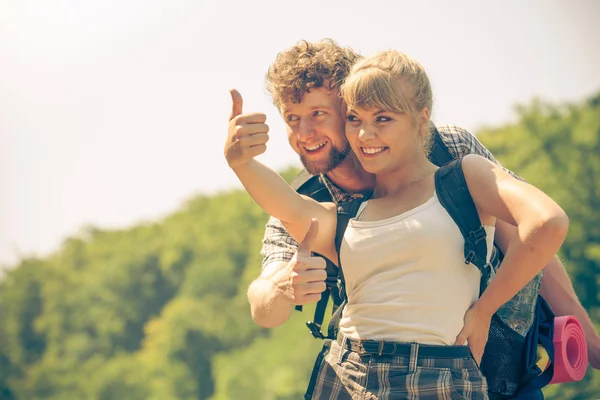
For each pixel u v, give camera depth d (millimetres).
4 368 72500
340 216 3297
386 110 3148
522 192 2969
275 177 3301
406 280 3098
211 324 61781
